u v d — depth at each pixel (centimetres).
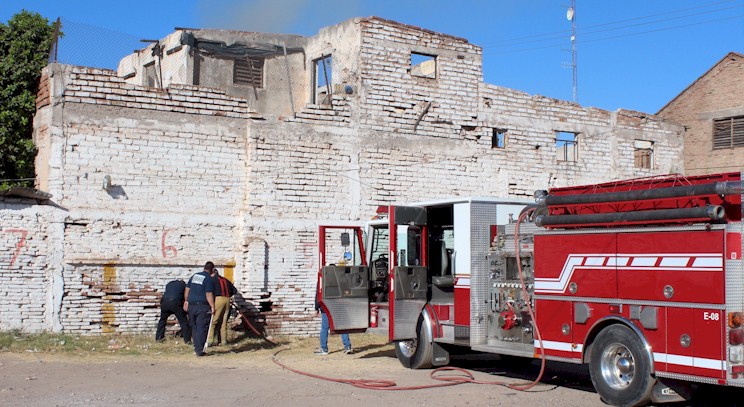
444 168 2072
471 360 1520
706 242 931
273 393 1077
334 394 1078
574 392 1129
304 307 1862
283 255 1844
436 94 2080
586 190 1101
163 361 1407
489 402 1033
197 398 1030
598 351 1045
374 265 1509
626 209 1030
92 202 1681
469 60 2141
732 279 912
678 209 953
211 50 2447
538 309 1145
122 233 1702
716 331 912
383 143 1989
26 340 1537
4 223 1611
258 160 1833
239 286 1803
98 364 1339
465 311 1266
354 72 1991
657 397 984
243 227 1808
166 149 1753
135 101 1730
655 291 977
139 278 1716
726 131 2609
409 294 1360
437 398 1060
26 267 1625
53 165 1655
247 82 2509
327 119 1920
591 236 1069
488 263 1266
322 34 2178
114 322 1694
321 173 1902
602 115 2386
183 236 1758
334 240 1900
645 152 2542
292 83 2483
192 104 1786
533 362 1495
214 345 1647
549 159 2264
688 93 2700
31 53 2084
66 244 1655
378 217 1551
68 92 1673
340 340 1788
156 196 1738
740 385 899
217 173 1802
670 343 956
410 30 2053
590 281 1063
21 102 2000
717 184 916
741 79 2573
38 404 966
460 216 1289
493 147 2183
